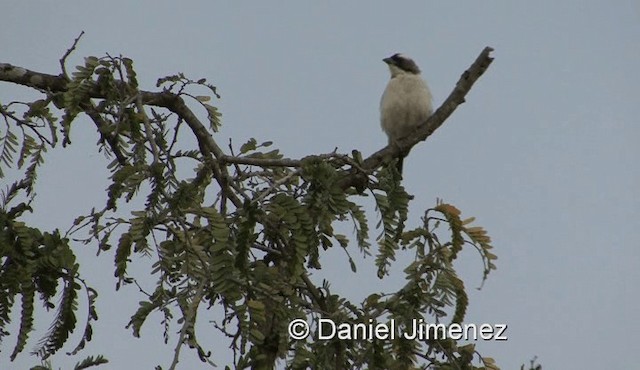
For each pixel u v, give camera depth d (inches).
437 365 406.3
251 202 343.3
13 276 353.1
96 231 368.5
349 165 402.9
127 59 447.5
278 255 391.2
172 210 361.1
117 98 446.3
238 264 338.0
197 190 428.8
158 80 485.7
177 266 377.7
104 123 465.7
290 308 373.7
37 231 362.0
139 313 354.9
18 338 350.3
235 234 351.6
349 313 403.9
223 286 336.8
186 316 342.0
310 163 381.1
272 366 359.6
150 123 462.6
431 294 408.8
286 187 475.8
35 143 473.7
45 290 361.1
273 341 358.6
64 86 513.7
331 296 405.7
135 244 363.3
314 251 373.7
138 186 374.3
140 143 441.4
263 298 353.7
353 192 411.8
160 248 367.6
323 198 373.1
